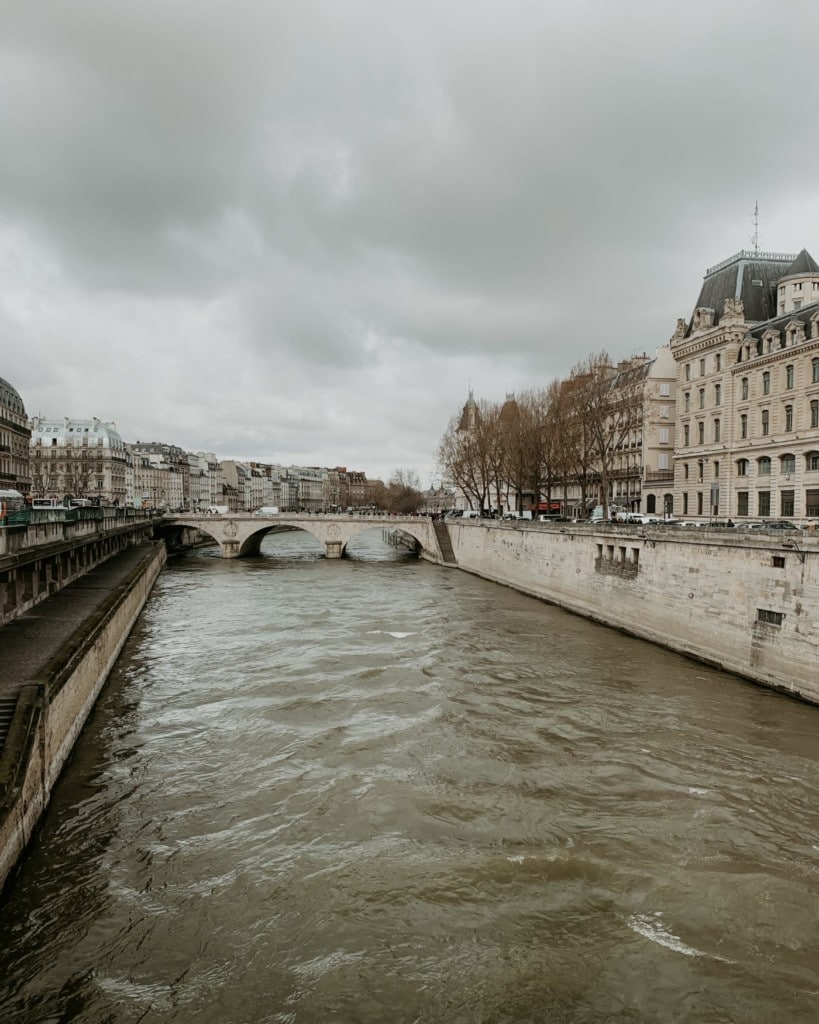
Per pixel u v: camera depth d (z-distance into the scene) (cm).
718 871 1533
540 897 1456
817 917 1384
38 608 3209
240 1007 1167
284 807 1841
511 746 2242
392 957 1288
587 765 2091
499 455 8069
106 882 1499
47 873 1523
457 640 3791
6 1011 1148
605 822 1753
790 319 5188
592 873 1536
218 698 2734
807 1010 1156
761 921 1374
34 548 2920
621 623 4109
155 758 2145
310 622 4344
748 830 1706
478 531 7319
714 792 1911
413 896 1462
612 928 1361
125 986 1209
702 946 1309
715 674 3102
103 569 5153
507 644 3697
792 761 2112
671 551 3647
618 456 8100
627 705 2642
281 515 9431
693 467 6303
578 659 3362
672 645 3562
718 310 6341
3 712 1719
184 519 9338
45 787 1767
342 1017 1147
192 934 1343
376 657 3388
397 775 2028
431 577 7019
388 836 1697
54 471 13762
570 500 9731
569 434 6762
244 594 5672
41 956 1277
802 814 1786
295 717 2520
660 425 7575
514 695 2769
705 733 2348
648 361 8250
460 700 2703
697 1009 1159
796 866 1554
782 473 5125
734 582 3134
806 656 2684
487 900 1448
